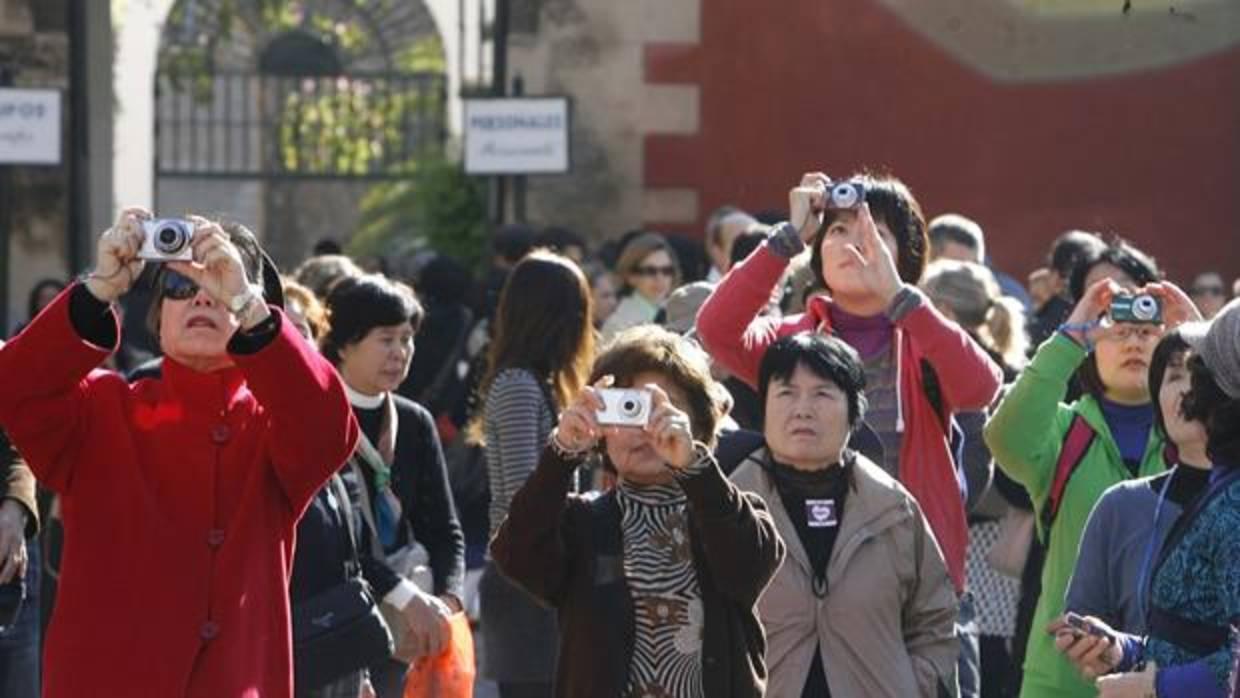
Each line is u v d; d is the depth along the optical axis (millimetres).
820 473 13625
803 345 13547
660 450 11766
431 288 25719
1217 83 36594
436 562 15914
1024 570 18031
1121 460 15164
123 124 53938
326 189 57500
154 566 11195
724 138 36969
